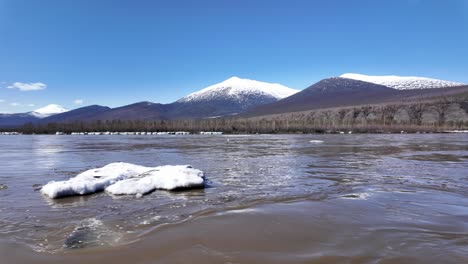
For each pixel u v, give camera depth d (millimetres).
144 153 33156
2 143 55406
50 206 10977
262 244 7414
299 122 130000
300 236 7934
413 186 14664
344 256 6699
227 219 9375
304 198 12195
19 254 6879
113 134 111250
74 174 18578
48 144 51594
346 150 35969
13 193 13133
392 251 6922
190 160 26047
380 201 11656
